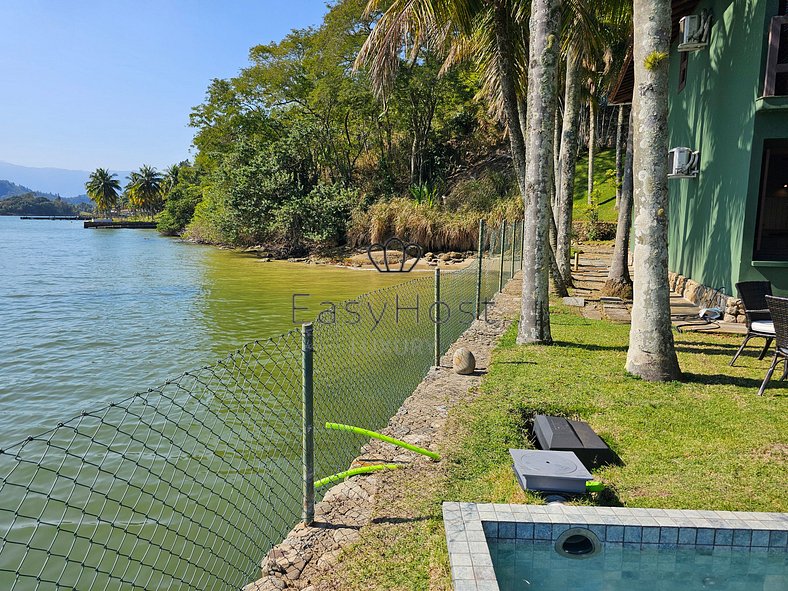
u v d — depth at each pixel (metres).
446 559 2.90
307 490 3.34
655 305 5.95
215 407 6.90
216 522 4.43
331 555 3.04
